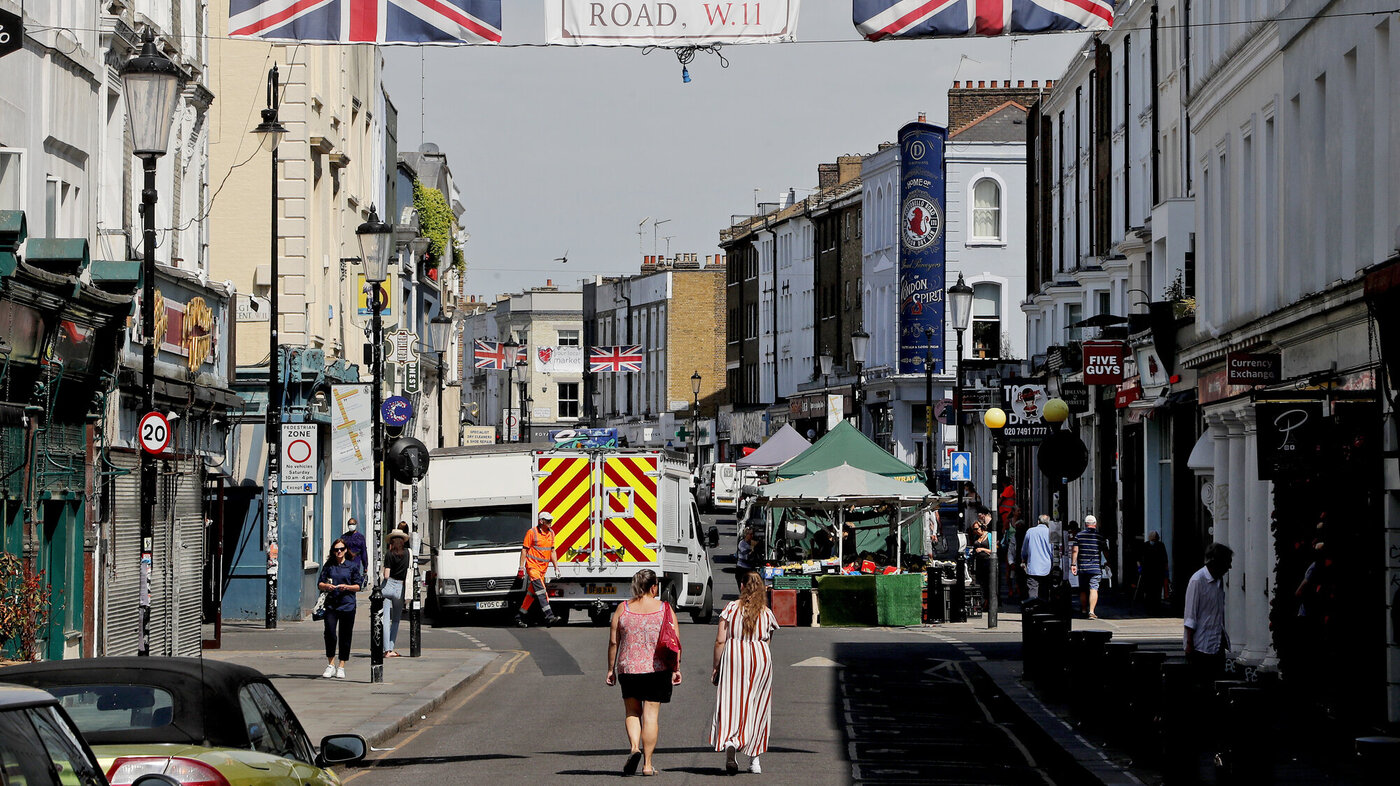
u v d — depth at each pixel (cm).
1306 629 4225
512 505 7175
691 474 7625
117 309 4572
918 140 15675
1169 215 7644
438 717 4122
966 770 3216
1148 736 3112
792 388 19938
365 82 10212
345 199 9450
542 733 3809
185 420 5662
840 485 7556
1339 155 4400
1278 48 4947
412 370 11431
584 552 6969
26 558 4072
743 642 3164
